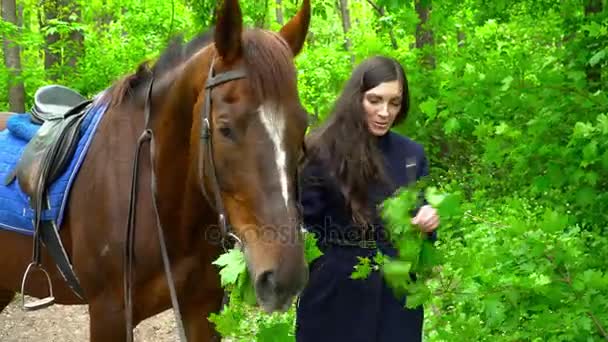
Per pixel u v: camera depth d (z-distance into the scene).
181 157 2.59
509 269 2.41
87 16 9.11
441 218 2.34
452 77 3.47
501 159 3.41
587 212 3.21
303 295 2.60
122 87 2.89
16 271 3.27
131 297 2.71
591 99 3.16
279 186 2.01
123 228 2.72
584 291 2.32
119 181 2.75
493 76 3.28
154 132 2.68
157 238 2.71
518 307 2.39
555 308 2.38
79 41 8.34
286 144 2.03
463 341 2.38
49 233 2.95
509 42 5.10
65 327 5.75
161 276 2.76
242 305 2.29
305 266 2.01
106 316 2.85
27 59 9.41
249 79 2.06
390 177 2.54
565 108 3.20
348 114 2.47
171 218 2.67
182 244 2.71
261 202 2.01
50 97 3.44
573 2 4.21
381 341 2.58
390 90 2.44
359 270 2.32
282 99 2.05
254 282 1.99
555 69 3.57
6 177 3.14
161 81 2.70
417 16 5.27
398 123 2.62
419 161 2.65
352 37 9.74
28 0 10.57
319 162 2.49
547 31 4.68
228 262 2.06
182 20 8.92
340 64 8.98
